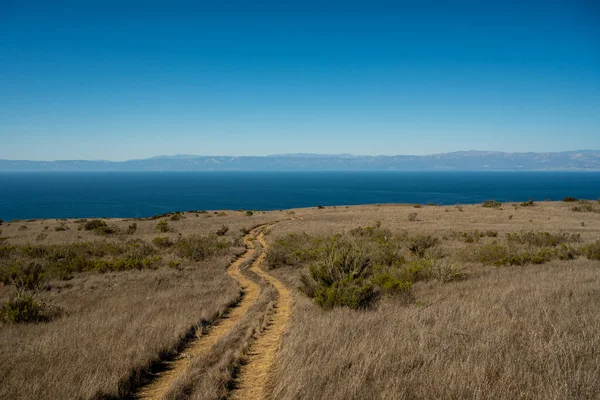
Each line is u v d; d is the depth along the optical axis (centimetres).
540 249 2258
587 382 442
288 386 505
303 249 2358
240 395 548
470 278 1482
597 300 893
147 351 715
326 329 750
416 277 1489
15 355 698
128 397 575
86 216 11275
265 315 1039
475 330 670
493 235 3294
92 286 1586
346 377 500
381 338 655
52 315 1109
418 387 466
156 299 1296
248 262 2330
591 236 3108
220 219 5631
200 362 675
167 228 4362
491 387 454
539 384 450
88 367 623
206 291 1445
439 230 3800
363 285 1174
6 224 5369
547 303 848
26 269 1778
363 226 4300
